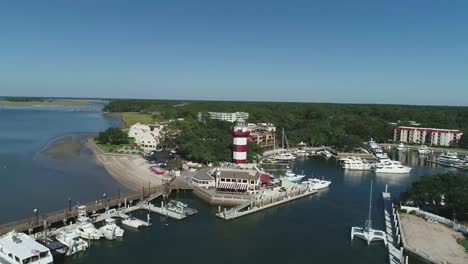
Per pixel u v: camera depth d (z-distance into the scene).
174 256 80.50
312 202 122.56
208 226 98.50
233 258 80.31
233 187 126.06
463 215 102.81
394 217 100.81
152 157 174.88
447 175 112.50
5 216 97.69
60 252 77.12
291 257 81.38
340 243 89.19
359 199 126.62
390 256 81.06
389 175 169.38
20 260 68.62
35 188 124.94
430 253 80.50
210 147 171.75
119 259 78.44
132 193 119.19
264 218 105.88
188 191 129.88
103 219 98.38
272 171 164.12
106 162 168.75
